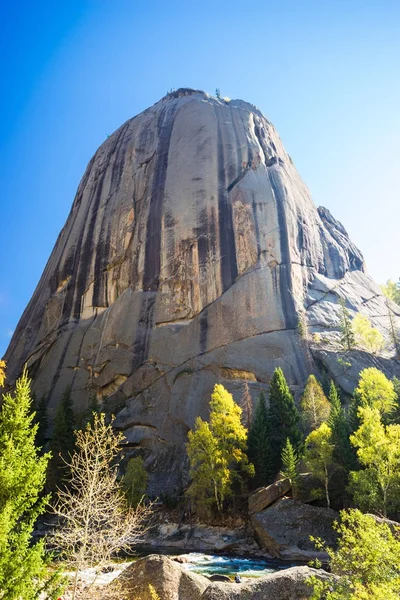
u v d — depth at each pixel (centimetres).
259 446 4094
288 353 6050
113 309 7419
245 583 1248
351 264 8812
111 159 9906
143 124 10056
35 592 935
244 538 3378
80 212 9588
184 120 9356
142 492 4147
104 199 9225
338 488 3466
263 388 5638
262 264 7050
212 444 3866
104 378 6619
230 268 7069
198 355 6194
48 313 8438
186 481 4716
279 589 1206
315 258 7869
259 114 10006
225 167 8244
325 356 6003
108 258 8194
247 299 6644
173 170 8512
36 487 1027
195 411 5500
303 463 3831
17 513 960
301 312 6656
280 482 3469
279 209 7719
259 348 6094
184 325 6750
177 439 5316
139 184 8794
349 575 934
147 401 5944
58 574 995
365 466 3400
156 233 7831
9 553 896
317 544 1088
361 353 6066
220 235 7388
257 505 3431
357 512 1044
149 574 1405
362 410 3169
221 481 3812
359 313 6731
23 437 1070
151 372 6275
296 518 3125
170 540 3694
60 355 7450
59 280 8794
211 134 8769
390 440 2958
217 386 4291
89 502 1180
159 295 7162
